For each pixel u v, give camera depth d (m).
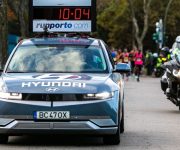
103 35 117.94
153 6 105.12
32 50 19.11
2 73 18.44
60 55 18.88
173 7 105.81
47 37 20.02
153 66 77.25
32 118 16.77
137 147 17.48
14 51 19.19
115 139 17.62
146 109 29.50
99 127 16.91
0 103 16.91
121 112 18.70
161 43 81.81
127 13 106.56
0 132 17.00
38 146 17.47
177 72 27.27
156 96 38.50
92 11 34.94
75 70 18.44
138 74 59.59
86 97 16.88
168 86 27.86
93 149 17.00
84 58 18.78
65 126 16.77
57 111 16.72
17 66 18.62
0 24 37.59
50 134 16.95
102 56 18.91
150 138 19.38
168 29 106.94
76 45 19.25
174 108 30.16
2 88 17.08
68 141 18.52
